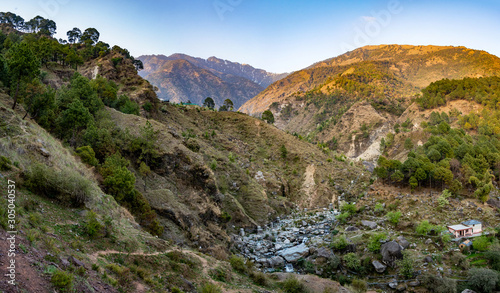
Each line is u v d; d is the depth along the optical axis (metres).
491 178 97.50
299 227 86.88
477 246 59.34
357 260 60.81
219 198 77.62
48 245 22.31
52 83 98.88
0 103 44.97
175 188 68.88
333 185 116.12
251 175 111.75
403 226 72.62
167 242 39.81
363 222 77.81
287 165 128.88
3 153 31.77
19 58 50.94
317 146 166.38
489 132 185.88
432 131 182.25
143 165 67.00
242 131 151.25
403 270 55.97
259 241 76.56
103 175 50.28
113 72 132.12
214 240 60.25
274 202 101.00
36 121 56.06
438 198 80.06
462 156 111.56
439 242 64.44
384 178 98.44
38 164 32.47
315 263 63.75
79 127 65.19
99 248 28.27
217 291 32.00
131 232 36.28
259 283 44.91
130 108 100.31
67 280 18.80
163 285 29.02
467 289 50.31
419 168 88.25
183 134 111.38
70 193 33.03
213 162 93.94
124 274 25.86
